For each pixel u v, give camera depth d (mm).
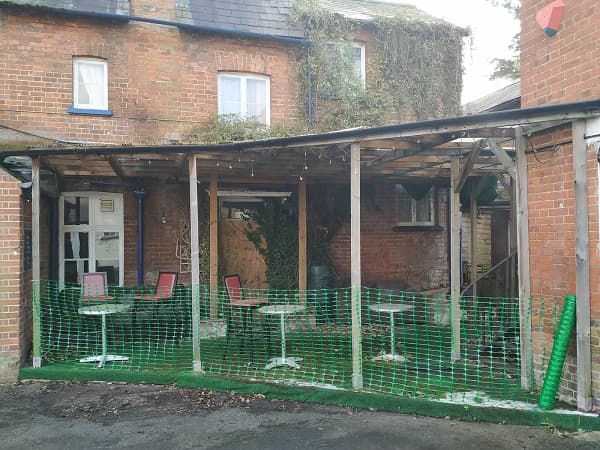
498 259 12953
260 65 10188
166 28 9672
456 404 5344
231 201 10406
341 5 11977
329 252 10992
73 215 9656
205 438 4859
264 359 7262
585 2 5184
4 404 5773
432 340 8453
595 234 5039
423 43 11078
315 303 9359
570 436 4816
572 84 5352
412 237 11602
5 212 6582
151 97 9531
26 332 7223
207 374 6492
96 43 9258
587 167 5102
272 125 9875
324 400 5789
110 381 6543
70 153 6574
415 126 5523
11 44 8805
